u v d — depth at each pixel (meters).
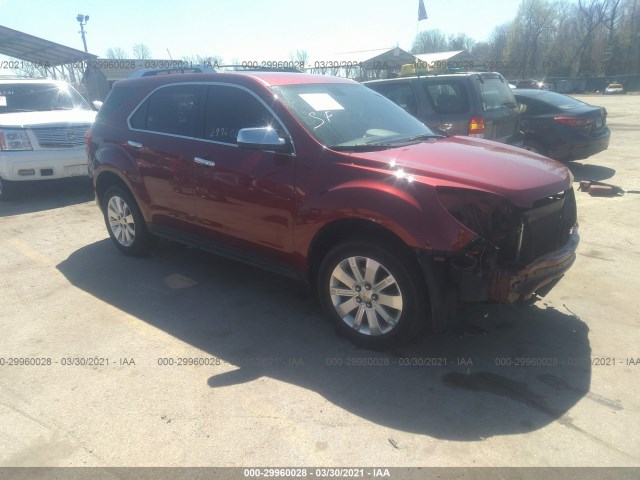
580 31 71.38
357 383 3.18
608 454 2.55
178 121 4.59
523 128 9.47
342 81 4.74
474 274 3.06
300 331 3.86
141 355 3.55
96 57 18.69
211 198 4.25
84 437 2.75
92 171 5.55
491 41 77.25
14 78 10.04
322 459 2.56
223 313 4.18
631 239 5.73
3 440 2.74
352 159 3.47
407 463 2.52
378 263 3.32
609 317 3.96
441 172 3.22
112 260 5.45
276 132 3.73
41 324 4.03
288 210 3.71
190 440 2.71
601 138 9.28
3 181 8.00
